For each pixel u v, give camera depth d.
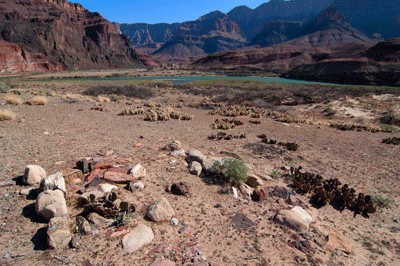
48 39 181.50
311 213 4.75
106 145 7.18
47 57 170.25
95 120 11.21
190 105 24.45
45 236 3.12
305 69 91.44
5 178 4.34
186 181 5.31
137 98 29.53
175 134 10.02
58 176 4.04
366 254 3.75
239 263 3.11
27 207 3.64
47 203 3.44
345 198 5.21
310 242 3.76
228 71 138.62
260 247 3.48
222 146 8.73
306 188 5.58
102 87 35.97
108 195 3.98
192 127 12.12
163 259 3.00
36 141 6.78
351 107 23.53
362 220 4.86
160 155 6.69
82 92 32.44
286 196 5.19
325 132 13.51
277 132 12.62
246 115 18.97
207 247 3.37
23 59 136.50
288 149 9.13
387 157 9.06
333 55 125.56
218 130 11.90
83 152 6.29
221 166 5.62
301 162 7.92
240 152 8.16
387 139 11.47
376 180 6.88
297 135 12.19
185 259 3.06
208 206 4.46
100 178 4.78
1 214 3.41
